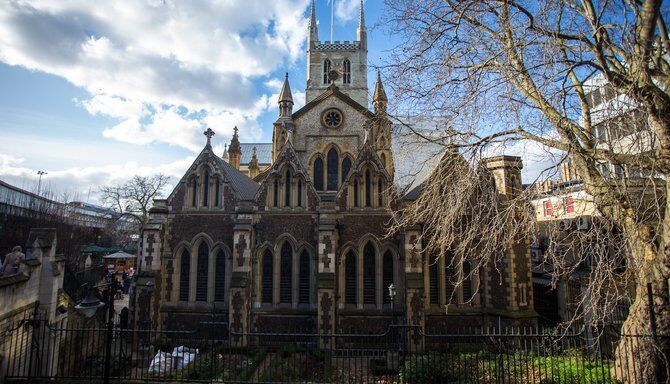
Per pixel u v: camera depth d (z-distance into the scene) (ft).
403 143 58.34
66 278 103.96
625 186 41.96
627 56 44.50
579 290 82.99
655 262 45.01
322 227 90.07
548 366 55.16
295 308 92.84
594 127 49.47
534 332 87.92
